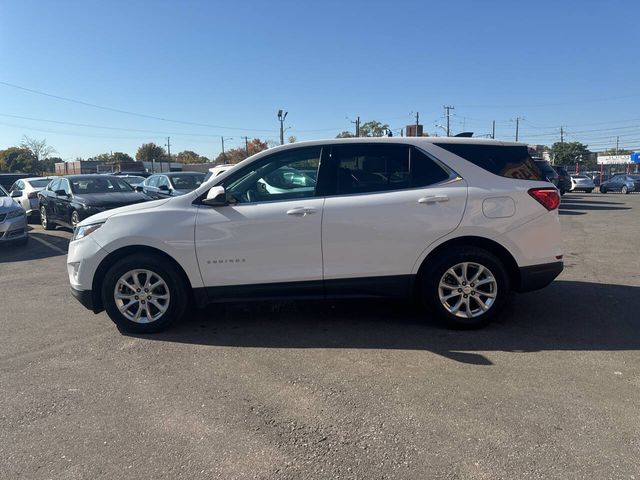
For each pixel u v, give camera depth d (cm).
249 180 477
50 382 378
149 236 457
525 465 266
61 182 1312
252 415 323
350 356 415
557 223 469
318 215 453
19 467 274
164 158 11362
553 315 512
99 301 486
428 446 285
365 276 461
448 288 464
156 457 281
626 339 443
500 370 381
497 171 468
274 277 460
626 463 266
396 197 457
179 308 473
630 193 3189
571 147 8569
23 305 596
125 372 393
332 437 296
